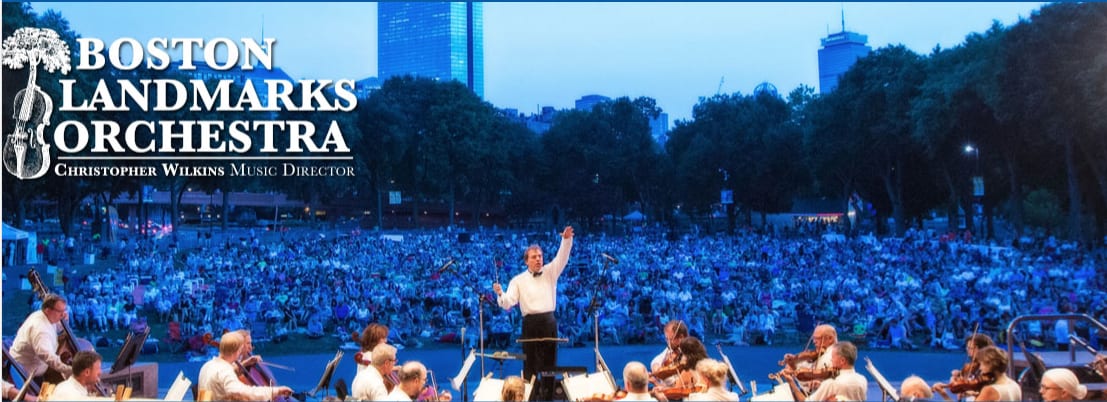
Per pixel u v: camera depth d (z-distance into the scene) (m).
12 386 9.48
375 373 9.37
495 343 28.58
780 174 90.62
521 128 116.31
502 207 124.44
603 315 30.28
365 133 91.12
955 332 27.77
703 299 34.38
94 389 10.26
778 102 101.31
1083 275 36.59
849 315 31.17
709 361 9.01
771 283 41.03
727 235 88.25
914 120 63.72
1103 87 46.19
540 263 11.70
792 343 28.81
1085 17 47.69
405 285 38.47
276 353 27.45
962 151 66.50
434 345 29.50
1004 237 81.19
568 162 106.25
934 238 59.28
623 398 8.98
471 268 45.50
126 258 49.81
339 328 30.45
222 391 9.30
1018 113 52.66
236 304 31.67
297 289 37.94
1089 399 10.62
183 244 66.44
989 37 58.34
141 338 10.27
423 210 121.62
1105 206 66.06
